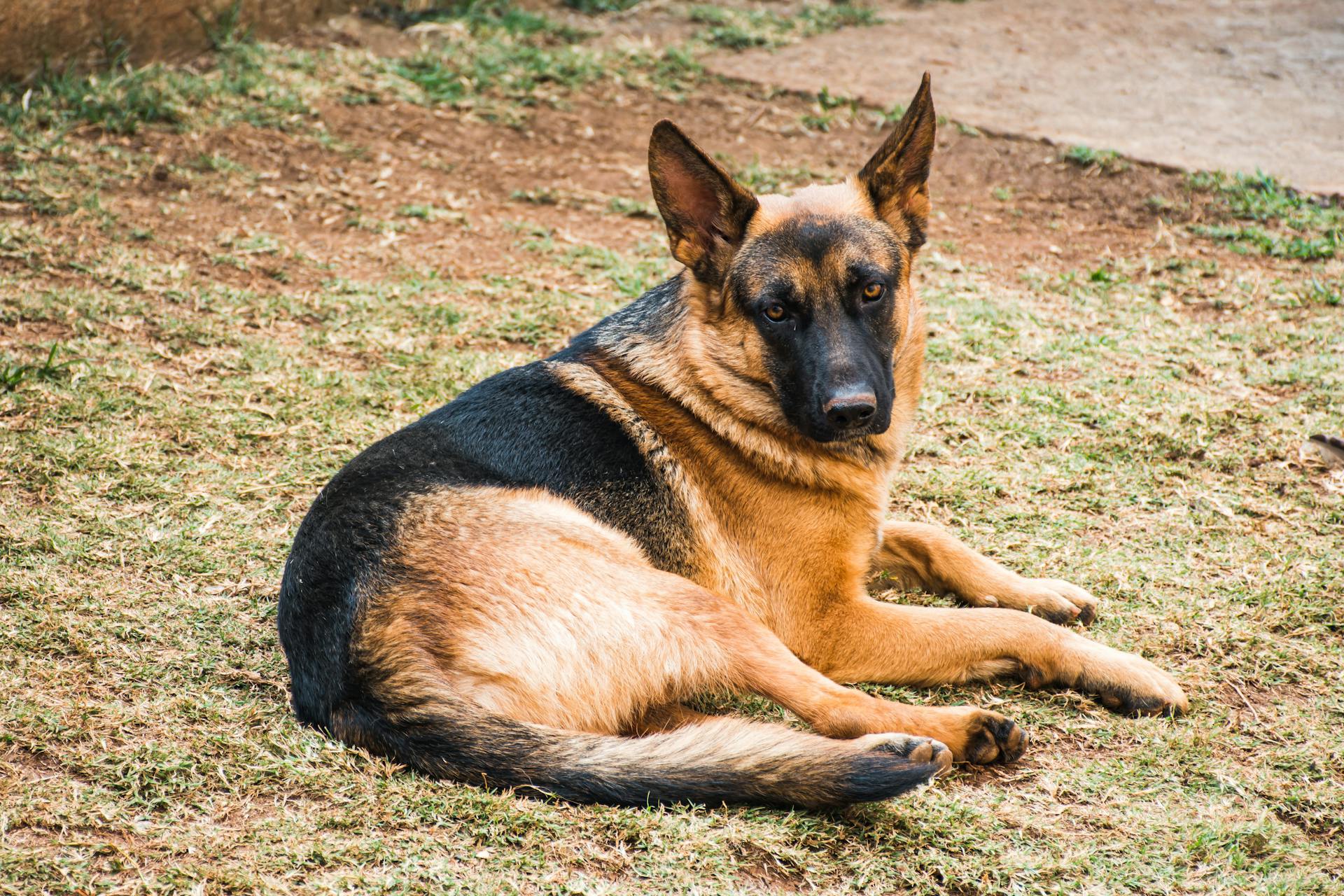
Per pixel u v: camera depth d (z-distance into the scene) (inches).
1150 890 118.9
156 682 147.1
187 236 281.1
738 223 162.9
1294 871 121.4
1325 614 165.9
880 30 450.3
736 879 118.7
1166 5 479.2
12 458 193.8
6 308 239.3
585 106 374.3
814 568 159.5
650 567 148.0
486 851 120.0
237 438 208.1
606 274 276.7
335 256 280.8
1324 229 296.2
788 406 158.1
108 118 319.9
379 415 218.2
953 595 176.4
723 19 446.0
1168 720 146.5
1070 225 312.3
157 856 117.5
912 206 172.2
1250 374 234.4
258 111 339.3
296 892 113.6
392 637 132.1
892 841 124.6
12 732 134.1
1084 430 217.5
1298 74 402.6
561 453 156.5
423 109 359.3
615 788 125.4
